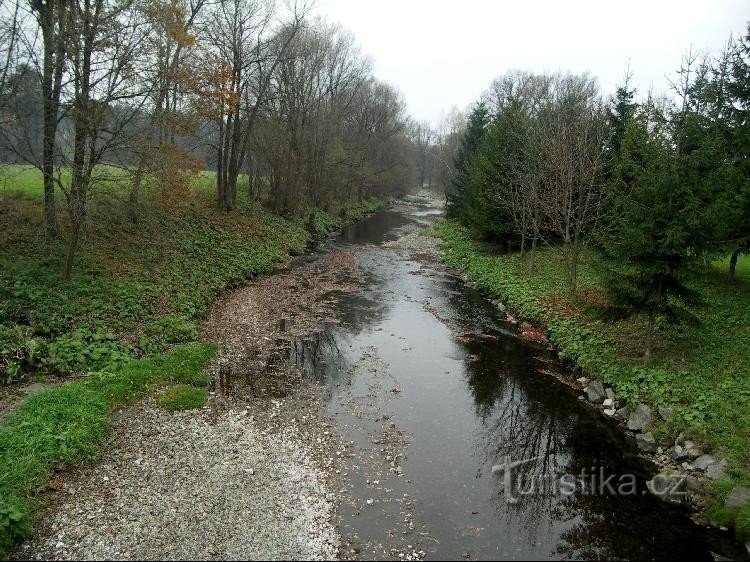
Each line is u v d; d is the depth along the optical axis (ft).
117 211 65.51
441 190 316.19
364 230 172.45
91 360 49.32
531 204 97.04
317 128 160.35
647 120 91.40
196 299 72.18
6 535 28.78
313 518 33.53
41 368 46.34
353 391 53.31
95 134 54.39
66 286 57.00
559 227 84.38
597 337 62.34
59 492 33.60
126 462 37.55
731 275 70.33
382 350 65.41
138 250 76.54
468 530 33.47
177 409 45.68
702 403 44.24
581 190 78.95
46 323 50.72
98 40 53.01
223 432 42.93
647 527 34.55
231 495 34.91
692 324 50.16
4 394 42.11
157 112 63.52
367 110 225.35
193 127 76.23
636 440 45.01
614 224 74.33
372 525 33.32
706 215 45.01
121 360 50.49
